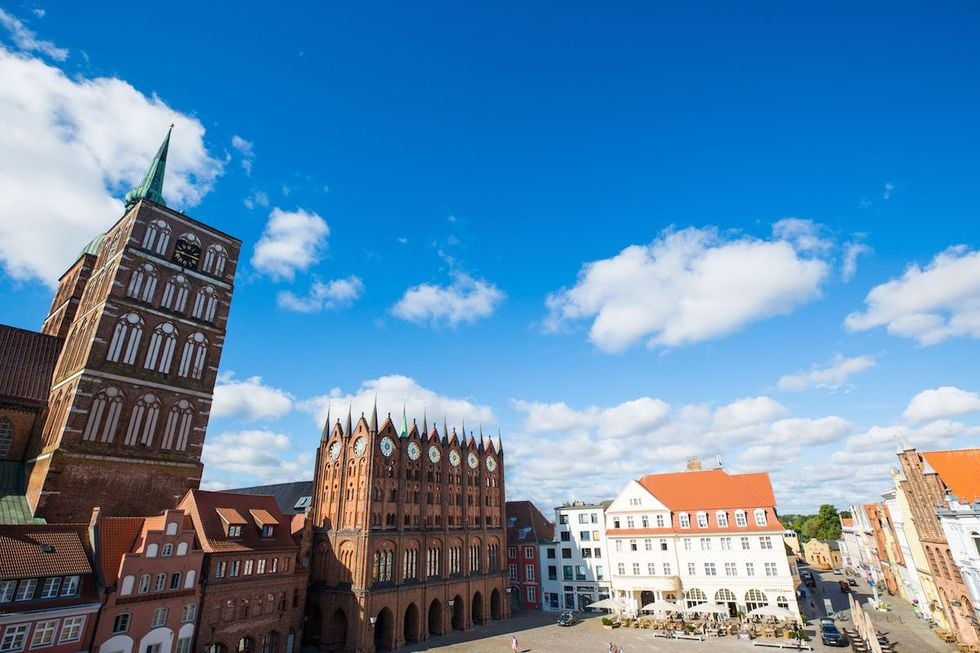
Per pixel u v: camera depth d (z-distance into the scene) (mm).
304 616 64812
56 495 53125
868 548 118500
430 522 80125
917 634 61031
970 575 50406
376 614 65875
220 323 73250
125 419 60312
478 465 93938
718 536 78062
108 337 61125
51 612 40531
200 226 74188
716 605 67438
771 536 74938
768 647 58875
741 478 83625
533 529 103562
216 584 52844
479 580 86000
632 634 69250
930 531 60406
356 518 70250
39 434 62625
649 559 81312
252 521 62281
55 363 69500
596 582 92750
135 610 45625
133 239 66375
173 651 47875
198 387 68375
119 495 57688
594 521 95500
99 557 46031
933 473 59156
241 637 54469
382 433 75375
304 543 69125
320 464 79188
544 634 72625
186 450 64938
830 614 76812
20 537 43156
